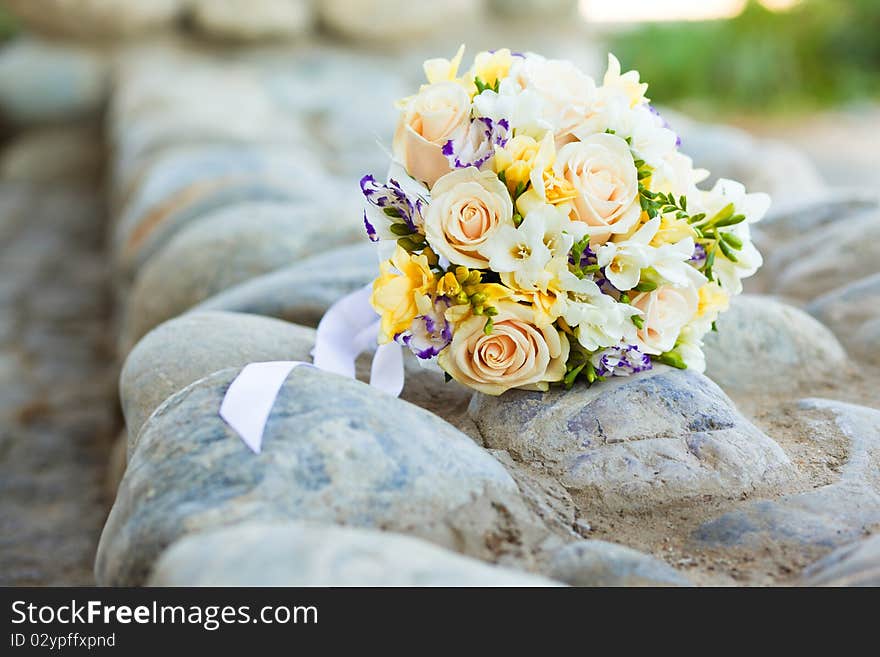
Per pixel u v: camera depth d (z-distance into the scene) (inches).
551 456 39.0
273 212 53.8
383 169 91.6
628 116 39.6
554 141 39.9
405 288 38.8
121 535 34.8
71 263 100.4
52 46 149.9
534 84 39.7
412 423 36.8
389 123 112.9
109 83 146.3
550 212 38.5
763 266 54.7
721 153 82.6
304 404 36.5
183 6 150.8
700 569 36.1
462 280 38.8
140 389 41.9
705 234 40.4
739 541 36.9
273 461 35.0
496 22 159.6
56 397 67.3
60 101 146.2
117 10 146.2
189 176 66.9
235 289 49.2
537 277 38.4
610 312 38.6
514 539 35.7
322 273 47.9
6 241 108.2
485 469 36.5
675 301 40.0
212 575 32.4
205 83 116.0
